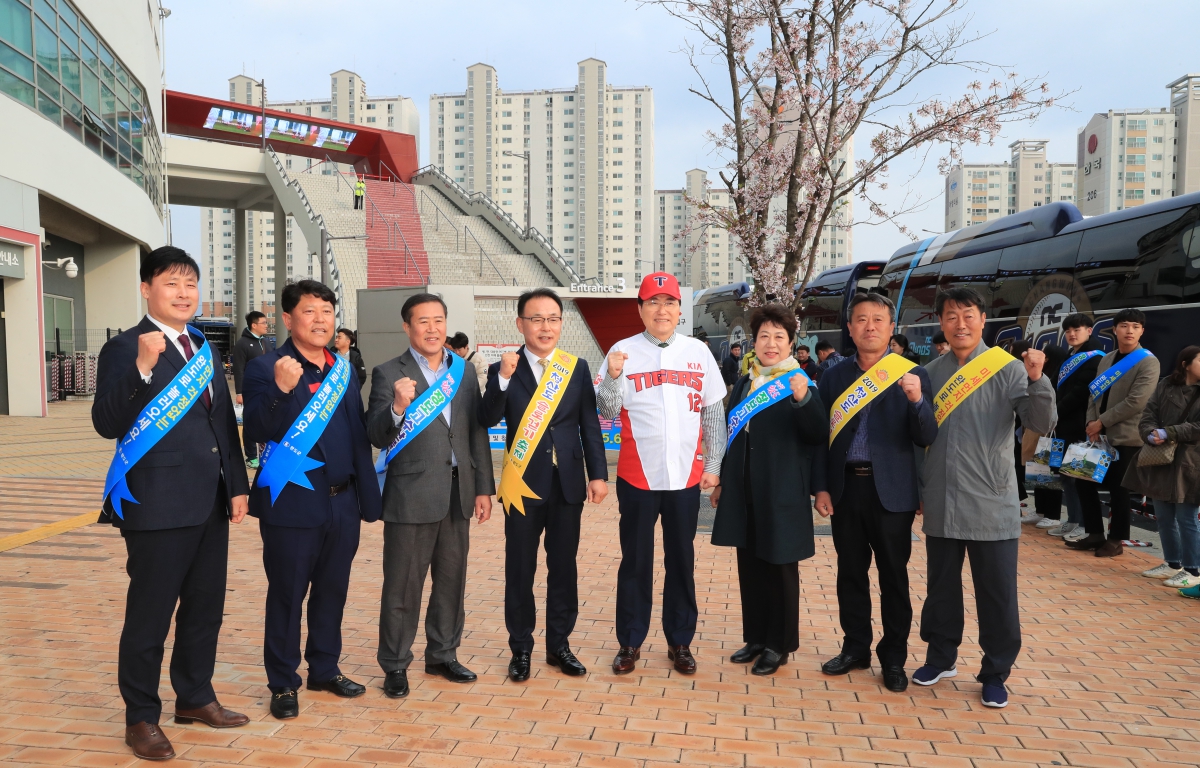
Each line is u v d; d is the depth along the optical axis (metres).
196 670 3.38
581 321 11.55
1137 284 8.50
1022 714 3.60
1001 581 3.66
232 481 3.38
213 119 40.97
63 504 8.08
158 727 3.17
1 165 14.46
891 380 3.86
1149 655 4.35
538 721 3.47
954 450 3.79
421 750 3.19
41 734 3.28
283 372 3.21
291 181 35.44
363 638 4.54
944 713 3.61
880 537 3.91
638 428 4.10
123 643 3.12
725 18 9.48
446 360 3.97
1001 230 11.07
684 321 11.42
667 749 3.22
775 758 3.15
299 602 3.56
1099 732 3.41
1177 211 8.04
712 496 4.37
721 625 4.86
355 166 49.69
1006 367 3.73
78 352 21.52
